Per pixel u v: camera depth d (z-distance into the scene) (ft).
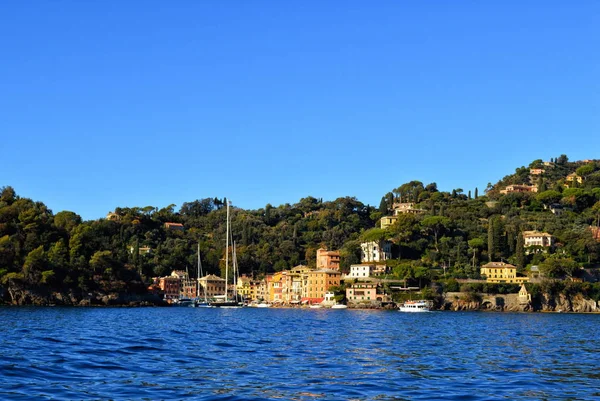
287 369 227.61
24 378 191.52
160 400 168.86
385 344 334.44
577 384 205.16
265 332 408.67
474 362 258.78
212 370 221.25
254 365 236.43
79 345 279.49
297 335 385.91
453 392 187.52
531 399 179.01
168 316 636.89
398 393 185.26
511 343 354.95
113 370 213.05
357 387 193.36
